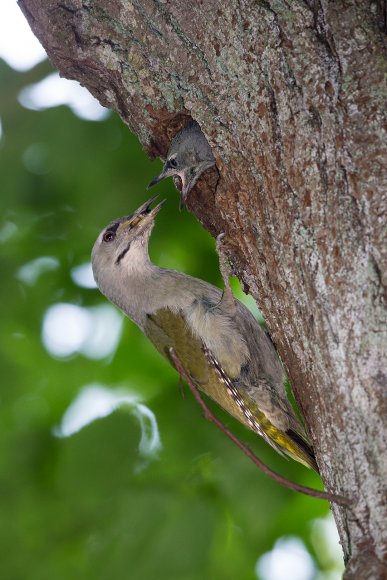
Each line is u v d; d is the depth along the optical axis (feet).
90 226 49.32
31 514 40.93
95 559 38.78
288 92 25.82
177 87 29.60
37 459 45.91
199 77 28.22
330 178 24.68
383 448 22.36
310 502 44.29
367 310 23.25
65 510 40.14
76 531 39.75
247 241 28.22
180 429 43.21
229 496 40.65
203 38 27.89
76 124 48.16
